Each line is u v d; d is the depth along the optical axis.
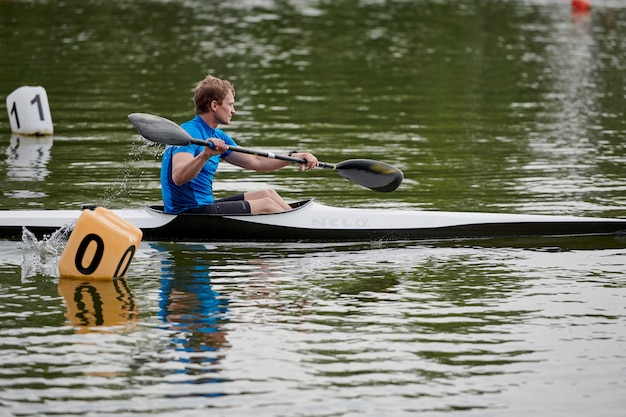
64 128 32.31
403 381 13.03
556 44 54.34
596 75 44.53
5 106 36.06
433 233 20.16
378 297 16.34
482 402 12.46
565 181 25.31
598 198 23.36
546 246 19.67
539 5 74.88
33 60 45.91
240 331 14.69
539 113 35.97
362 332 14.72
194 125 19.34
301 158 20.06
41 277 17.20
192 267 17.88
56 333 14.48
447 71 45.62
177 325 14.88
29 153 28.50
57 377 12.97
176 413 12.02
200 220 19.50
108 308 15.59
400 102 38.03
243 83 41.34
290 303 15.98
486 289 16.81
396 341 14.38
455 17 66.81
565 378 13.20
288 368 13.37
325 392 12.66
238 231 19.64
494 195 23.81
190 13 66.62
